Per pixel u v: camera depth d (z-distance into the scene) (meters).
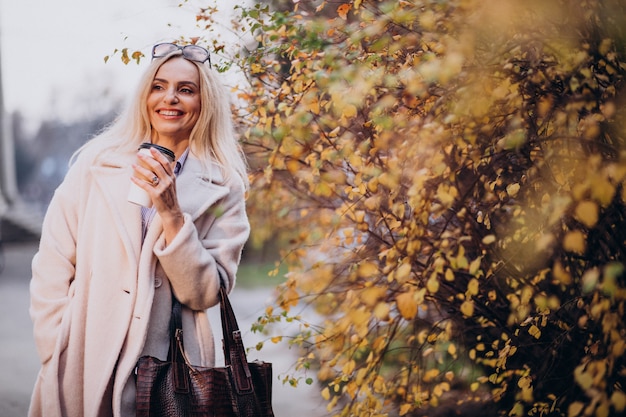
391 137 3.50
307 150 3.72
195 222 3.49
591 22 2.91
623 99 2.90
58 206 3.43
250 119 4.57
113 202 3.36
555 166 3.10
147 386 3.14
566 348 3.81
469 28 2.85
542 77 3.09
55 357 3.25
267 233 5.48
